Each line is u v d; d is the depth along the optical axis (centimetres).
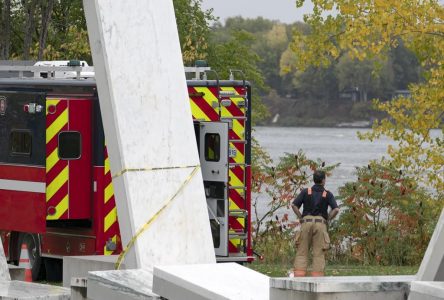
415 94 5869
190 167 2941
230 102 4381
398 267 5291
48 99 4250
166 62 2922
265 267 5122
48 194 4241
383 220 5759
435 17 5512
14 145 4344
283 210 8531
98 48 2850
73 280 2628
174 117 2927
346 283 2086
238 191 4397
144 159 2861
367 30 5538
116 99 2831
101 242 4197
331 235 5734
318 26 5706
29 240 4453
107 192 4209
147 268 2789
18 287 2700
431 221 5688
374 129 5894
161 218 2862
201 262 2909
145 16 2892
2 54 7475
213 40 10112
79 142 4269
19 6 7988
